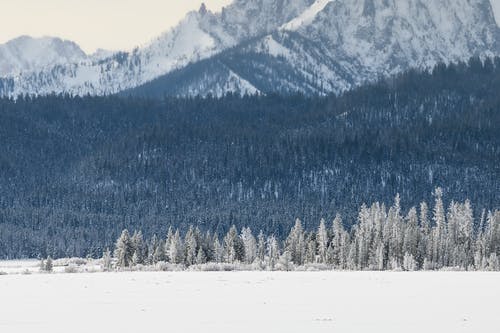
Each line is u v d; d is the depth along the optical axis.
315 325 82.62
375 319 87.38
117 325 82.88
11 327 81.69
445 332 78.50
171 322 84.94
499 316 90.25
